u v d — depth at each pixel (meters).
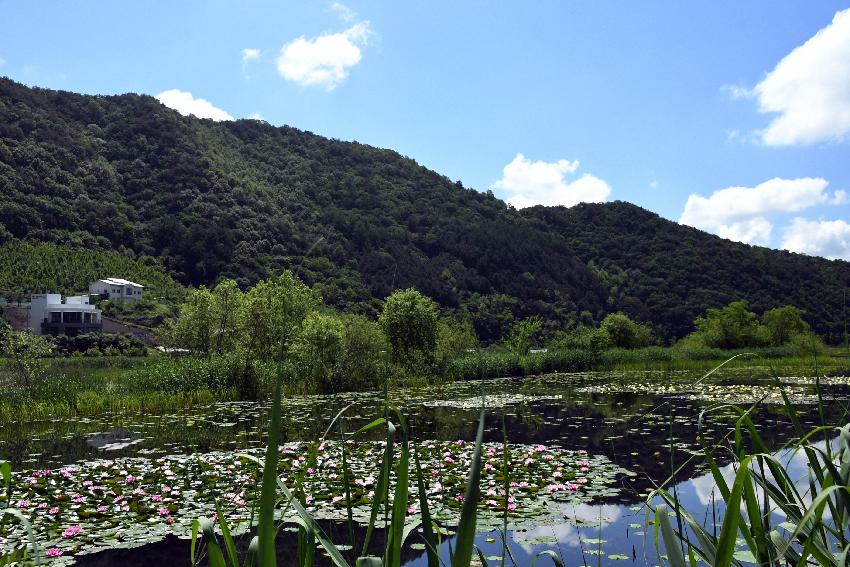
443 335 27.72
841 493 1.56
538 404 15.67
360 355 21.66
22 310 50.19
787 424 10.81
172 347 31.94
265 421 12.69
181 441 10.20
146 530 5.18
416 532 5.08
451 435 10.53
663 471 7.33
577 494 6.24
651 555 4.41
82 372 22.94
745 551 3.67
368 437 10.39
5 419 13.79
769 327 48.78
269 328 21.48
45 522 5.50
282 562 4.55
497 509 5.72
